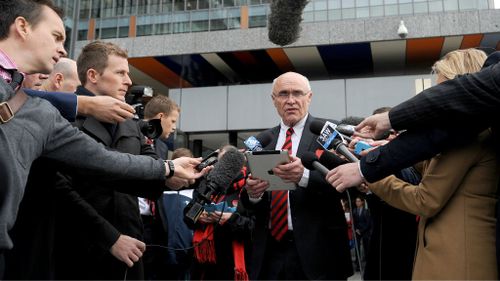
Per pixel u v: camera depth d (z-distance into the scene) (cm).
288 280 254
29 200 188
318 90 1541
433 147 165
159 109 399
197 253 366
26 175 142
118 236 210
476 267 157
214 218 346
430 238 170
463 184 168
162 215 355
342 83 1529
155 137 251
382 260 289
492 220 162
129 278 236
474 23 1417
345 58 1638
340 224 261
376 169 174
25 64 161
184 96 1670
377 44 1501
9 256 185
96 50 252
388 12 1502
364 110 1495
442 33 1430
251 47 1545
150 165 180
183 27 1667
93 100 196
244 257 354
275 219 265
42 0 167
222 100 1636
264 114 1594
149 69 1755
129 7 1741
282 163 226
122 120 203
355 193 274
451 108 157
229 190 272
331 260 251
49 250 193
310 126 246
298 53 1589
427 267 167
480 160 166
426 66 1709
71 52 655
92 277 218
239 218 343
